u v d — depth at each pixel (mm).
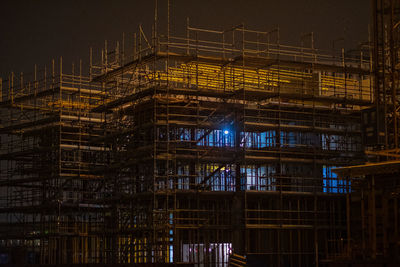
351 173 49594
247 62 61688
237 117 61250
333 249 63281
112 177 63812
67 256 68438
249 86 66188
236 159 59875
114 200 61781
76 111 71750
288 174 62719
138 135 60125
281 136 64750
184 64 64188
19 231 70812
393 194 48656
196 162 58750
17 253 65312
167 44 58875
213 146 60719
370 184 49938
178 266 55969
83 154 70562
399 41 58875
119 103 63531
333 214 63312
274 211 59750
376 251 49781
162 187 59719
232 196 60406
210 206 60938
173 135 61125
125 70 63906
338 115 65688
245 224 58188
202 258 59562
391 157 54031
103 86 73312
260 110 61969
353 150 67312
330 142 65250
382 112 54219
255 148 62188
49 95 69000
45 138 69750
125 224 61312
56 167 66125
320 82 66812
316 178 62469
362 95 73000
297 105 64750
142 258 59281
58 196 66375
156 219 57594
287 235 62562
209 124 59500
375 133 53969
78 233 65188
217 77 64500
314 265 62500
